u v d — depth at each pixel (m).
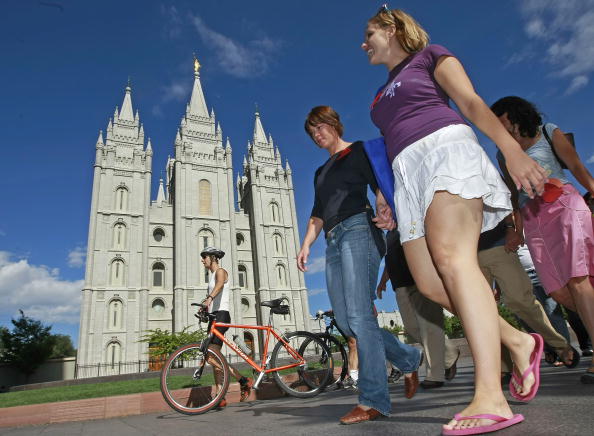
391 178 2.46
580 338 6.51
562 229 3.04
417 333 4.87
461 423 1.44
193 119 52.53
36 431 4.58
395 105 2.04
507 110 3.37
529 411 1.78
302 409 3.85
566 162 3.21
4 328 35.72
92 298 39.53
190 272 44.50
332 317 7.16
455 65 1.81
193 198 48.16
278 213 53.94
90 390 8.80
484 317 1.50
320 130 3.34
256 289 49.50
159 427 3.78
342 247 2.82
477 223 1.67
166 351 33.75
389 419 2.26
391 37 2.29
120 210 44.28
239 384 6.24
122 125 47.97
